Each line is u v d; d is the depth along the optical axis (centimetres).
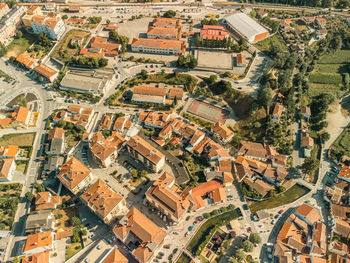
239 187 19025
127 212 17388
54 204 17238
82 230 16438
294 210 17800
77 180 17450
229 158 19700
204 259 15725
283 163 19812
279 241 16175
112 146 19238
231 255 15912
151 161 18575
